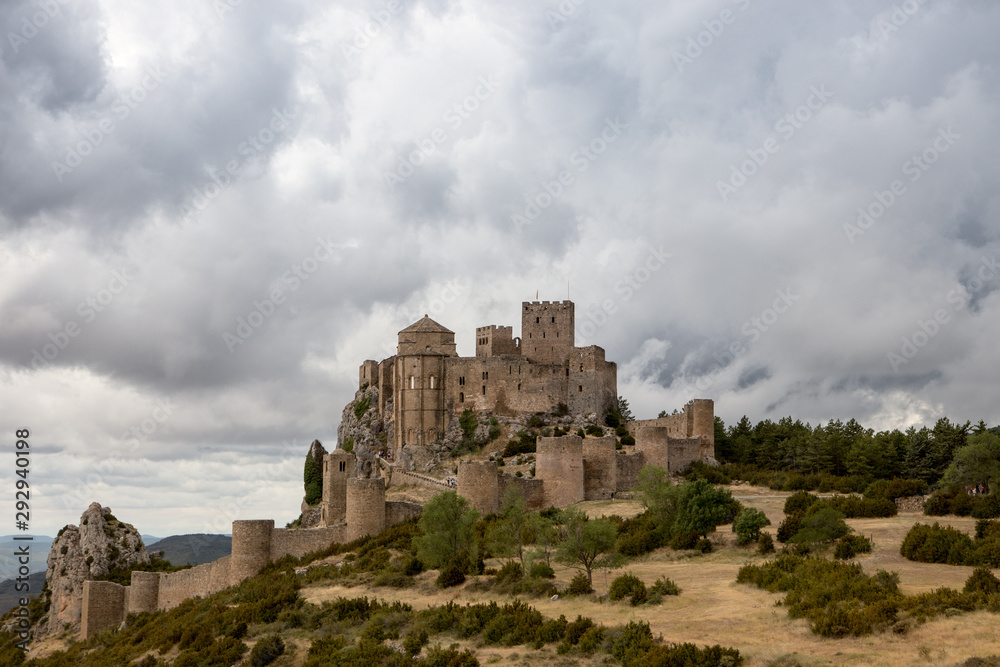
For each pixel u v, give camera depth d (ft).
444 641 216.33
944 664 163.02
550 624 208.03
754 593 224.94
